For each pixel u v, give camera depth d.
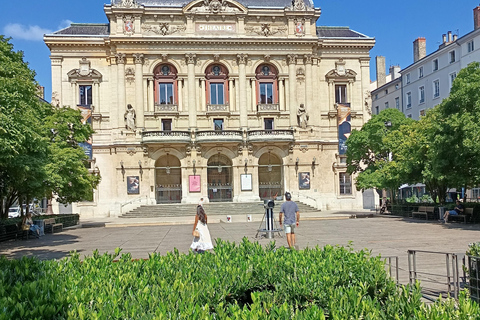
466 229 29.53
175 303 6.96
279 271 9.34
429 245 22.16
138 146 58.00
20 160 24.84
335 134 62.16
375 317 6.49
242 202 56.16
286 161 59.69
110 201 58.44
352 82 62.72
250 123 60.50
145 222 43.69
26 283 7.60
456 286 11.07
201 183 58.44
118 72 58.28
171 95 60.06
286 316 6.30
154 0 61.09
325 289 8.17
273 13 60.91
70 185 41.41
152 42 58.53
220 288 8.27
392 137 45.38
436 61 69.31
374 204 62.06
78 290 7.41
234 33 60.25
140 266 9.75
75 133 43.31
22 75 27.34
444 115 32.34
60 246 26.58
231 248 11.93
